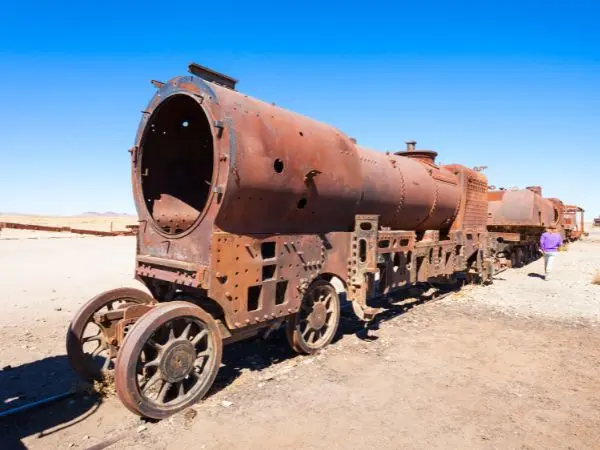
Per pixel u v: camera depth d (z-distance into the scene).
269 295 4.72
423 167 8.54
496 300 9.52
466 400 4.28
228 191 4.12
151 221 4.92
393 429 3.66
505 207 17.39
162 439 3.45
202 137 5.89
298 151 4.89
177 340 3.90
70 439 3.57
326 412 3.94
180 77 4.62
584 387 4.69
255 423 3.71
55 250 19.02
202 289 4.61
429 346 6.02
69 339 4.45
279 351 5.78
